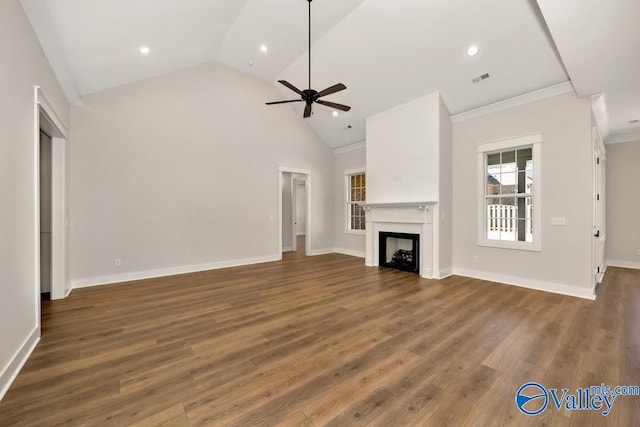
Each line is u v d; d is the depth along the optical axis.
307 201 7.11
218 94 5.47
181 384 1.83
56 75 3.29
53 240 3.60
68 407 1.61
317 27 4.21
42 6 2.38
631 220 5.34
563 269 3.82
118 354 2.22
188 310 3.20
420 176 4.86
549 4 2.29
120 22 3.04
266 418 1.53
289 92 6.21
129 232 4.56
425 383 1.85
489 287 4.13
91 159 4.23
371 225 5.76
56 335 2.55
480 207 4.64
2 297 1.83
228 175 5.63
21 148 2.20
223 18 3.84
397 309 3.22
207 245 5.37
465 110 4.77
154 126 4.79
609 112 4.21
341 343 2.40
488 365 2.07
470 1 3.22
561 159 3.84
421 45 3.95
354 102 5.57
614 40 2.60
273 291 3.94
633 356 2.19
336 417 1.54
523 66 3.72
